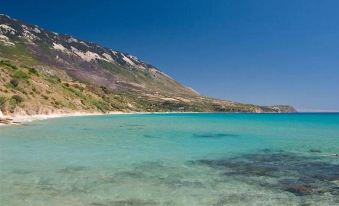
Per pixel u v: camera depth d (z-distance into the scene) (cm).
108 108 17425
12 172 2350
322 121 12262
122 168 2570
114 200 1762
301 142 4522
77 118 10719
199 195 1880
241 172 2478
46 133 5159
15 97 9181
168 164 2770
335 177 2319
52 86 13412
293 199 1819
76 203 1697
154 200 1780
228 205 1714
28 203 1677
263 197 1850
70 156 3050
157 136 5209
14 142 3941
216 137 5203
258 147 3938
